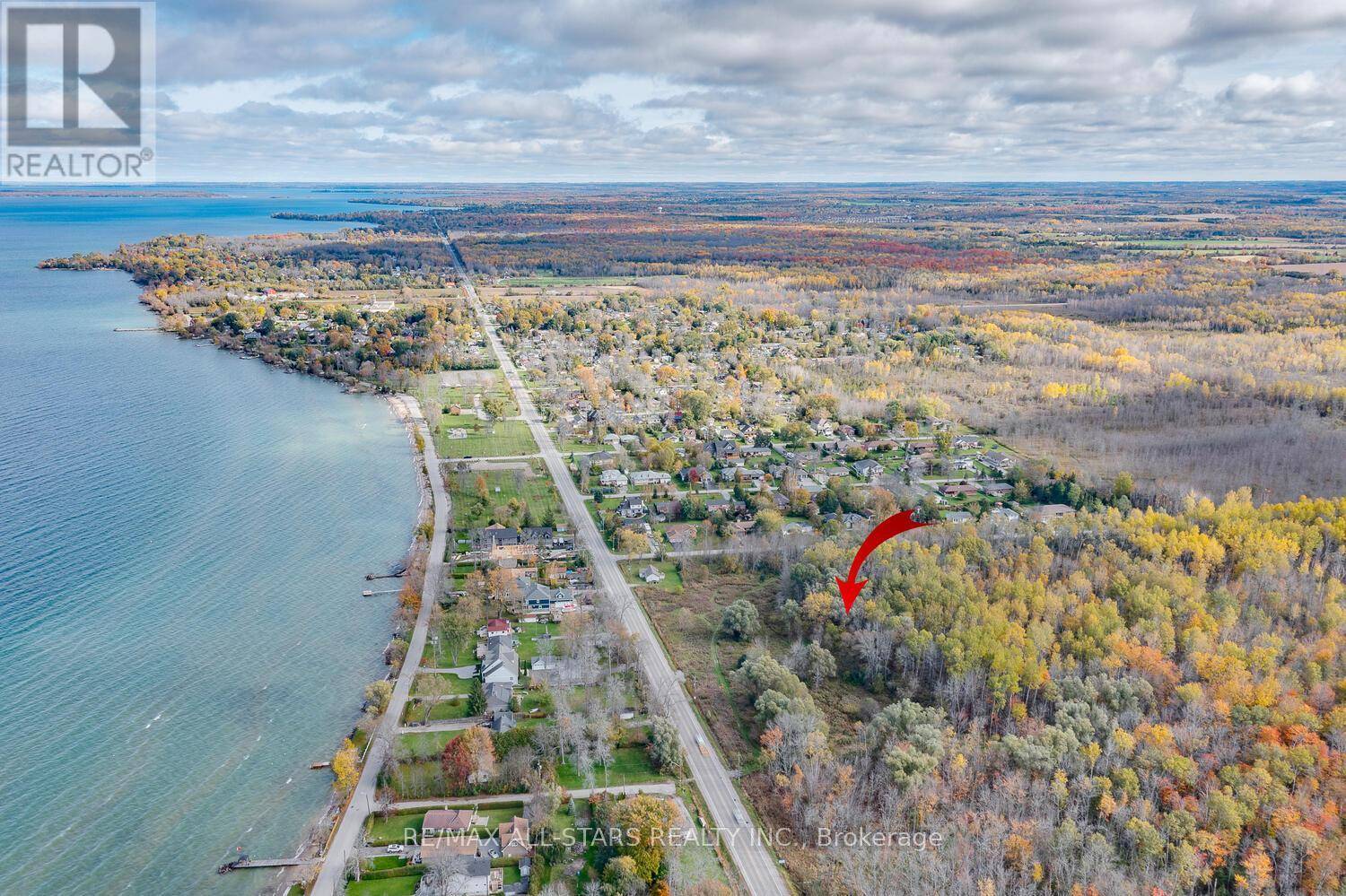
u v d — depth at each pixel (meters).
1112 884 133.50
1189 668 179.25
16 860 142.62
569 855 142.75
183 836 148.38
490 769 159.38
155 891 137.38
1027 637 187.00
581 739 166.00
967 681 179.25
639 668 194.75
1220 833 140.50
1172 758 152.25
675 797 156.88
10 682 187.75
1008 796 150.38
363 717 177.75
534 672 191.75
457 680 190.75
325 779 162.62
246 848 146.12
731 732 177.25
